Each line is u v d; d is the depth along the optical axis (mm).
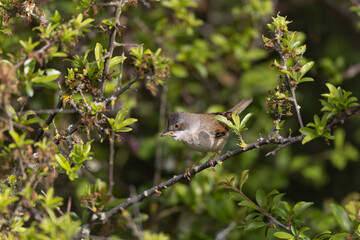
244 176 7742
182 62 13500
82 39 10766
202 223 12086
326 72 14008
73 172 6828
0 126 5773
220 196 10844
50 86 6922
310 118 15297
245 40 13578
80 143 7004
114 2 7004
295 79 6980
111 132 7070
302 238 7191
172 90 13711
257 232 11008
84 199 7582
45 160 6012
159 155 12078
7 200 5816
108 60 7113
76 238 6488
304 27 16438
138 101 12859
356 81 16438
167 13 13297
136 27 12750
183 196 11141
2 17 7344
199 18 16203
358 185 15898
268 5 13422
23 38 10219
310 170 13625
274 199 7641
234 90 14555
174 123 9734
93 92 7230
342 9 15750
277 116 7035
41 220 5875
